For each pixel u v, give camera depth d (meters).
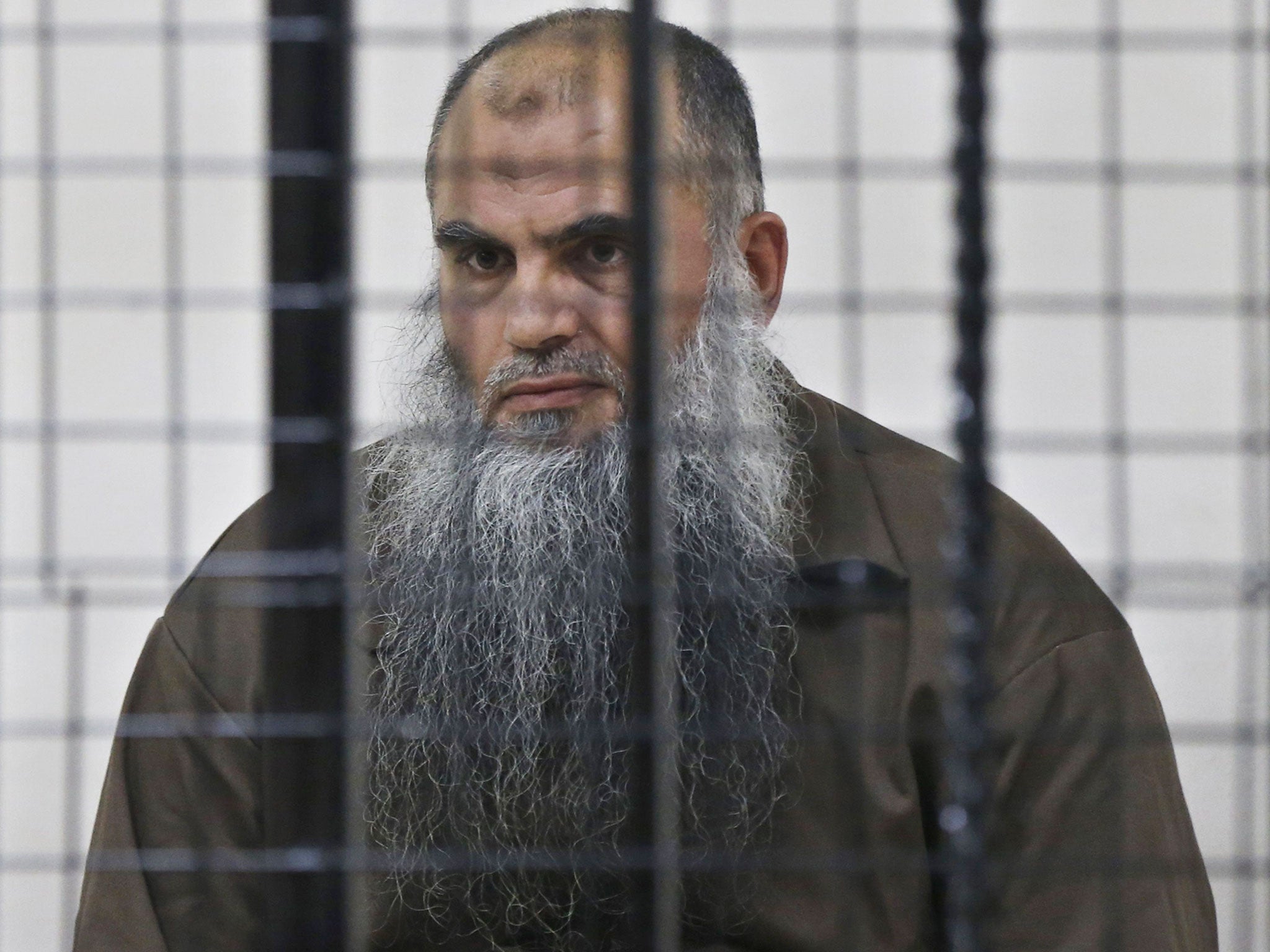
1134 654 6.00
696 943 5.52
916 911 5.63
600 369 5.76
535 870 5.46
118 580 6.78
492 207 5.66
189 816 6.03
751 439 5.87
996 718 5.66
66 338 6.82
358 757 5.65
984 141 2.98
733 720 5.52
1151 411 6.62
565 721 5.65
